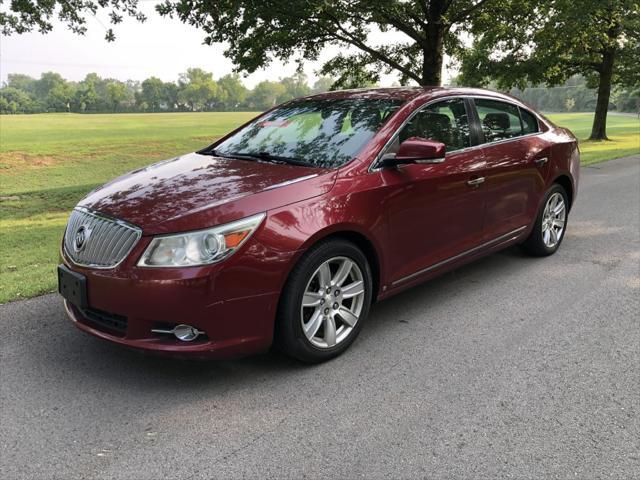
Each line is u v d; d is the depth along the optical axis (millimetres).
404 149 3613
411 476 2410
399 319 4184
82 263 3135
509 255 5863
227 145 4516
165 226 2924
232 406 2973
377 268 3721
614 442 2662
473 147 4492
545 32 17188
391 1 12992
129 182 3658
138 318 2932
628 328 3994
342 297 3498
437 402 3014
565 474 2428
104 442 2646
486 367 3422
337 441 2662
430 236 4066
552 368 3406
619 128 50781
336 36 14555
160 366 3418
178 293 2844
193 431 2740
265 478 2395
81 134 54344
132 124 74875
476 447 2615
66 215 11742
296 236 3109
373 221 3553
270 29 14500
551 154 5406
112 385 3182
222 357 3031
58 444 2627
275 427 2779
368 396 3084
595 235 6746
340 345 3523
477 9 15039
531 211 5273
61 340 3758
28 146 39656
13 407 2932
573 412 2918
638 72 29172
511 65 24422
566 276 5152
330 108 4414
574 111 151750
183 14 12773
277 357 3561
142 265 2889
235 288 2951
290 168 3652
